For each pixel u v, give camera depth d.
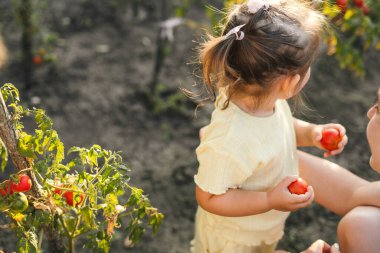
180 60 4.26
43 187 1.66
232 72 1.70
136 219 1.83
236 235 1.95
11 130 1.61
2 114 1.58
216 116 1.80
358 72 2.67
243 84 1.71
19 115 1.63
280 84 1.72
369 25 2.41
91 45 4.43
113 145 3.48
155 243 2.83
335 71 4.10
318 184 2.11
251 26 1.65
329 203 2.10
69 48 4.36
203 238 2.06
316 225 2.92
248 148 1.73
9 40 4.37
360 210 1.84
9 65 4.05
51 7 4.86
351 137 3.50
